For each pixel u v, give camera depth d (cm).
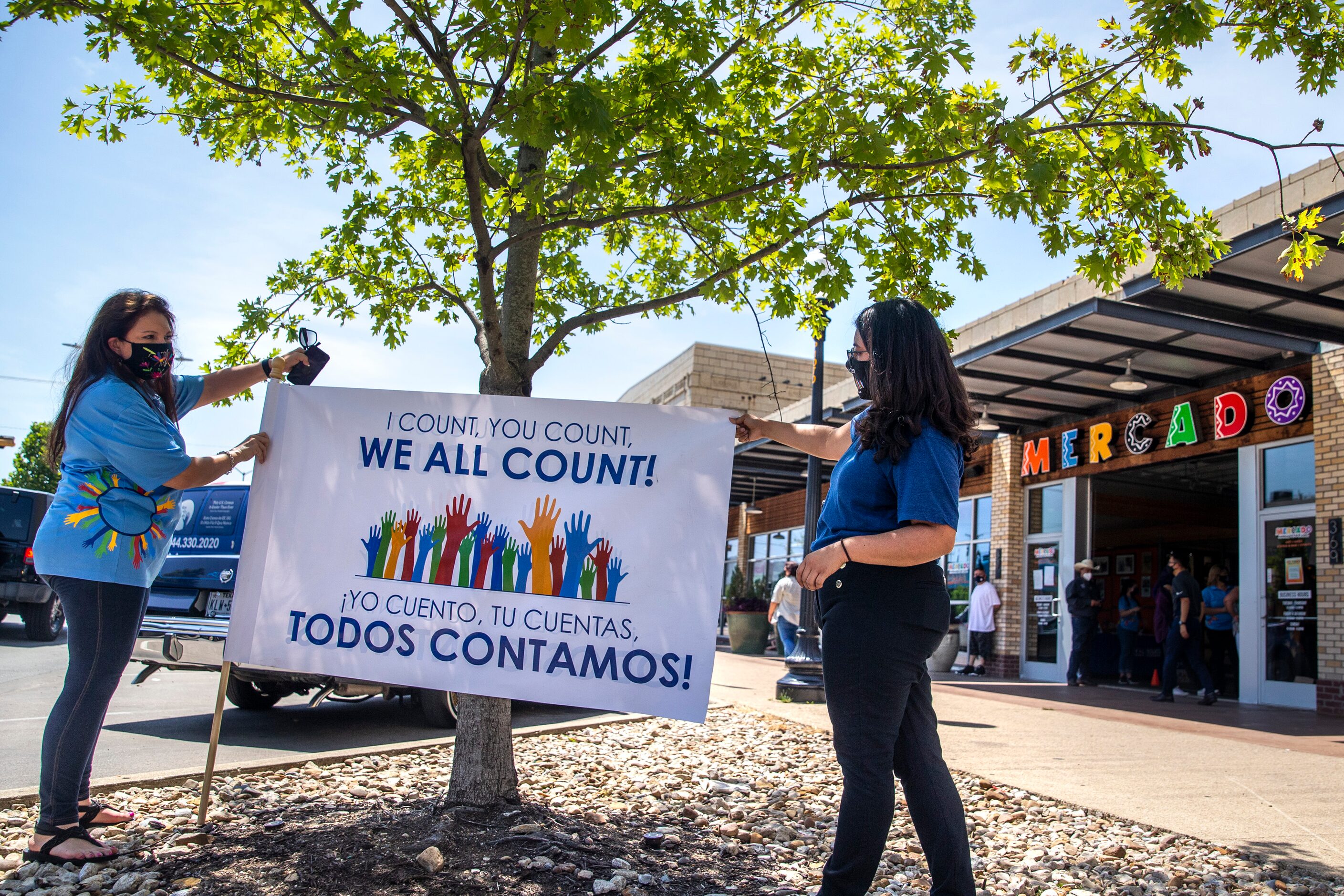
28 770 521
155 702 844
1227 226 855
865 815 229
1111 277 420
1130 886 342
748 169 378
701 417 331
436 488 350
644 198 478
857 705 231
